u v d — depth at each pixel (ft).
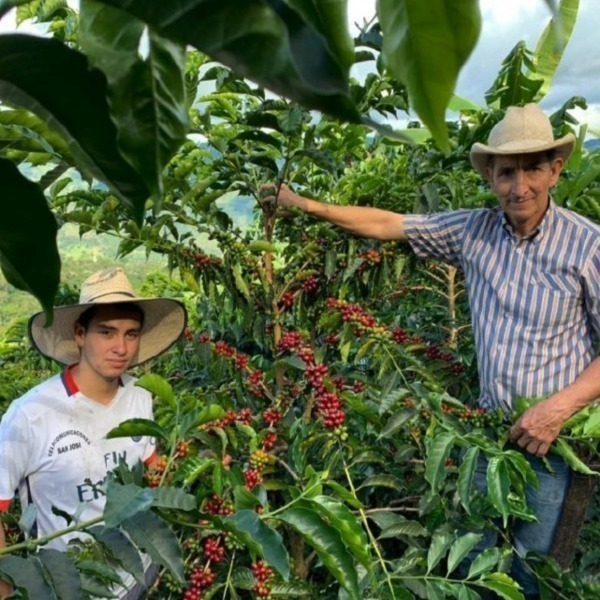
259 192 8.16
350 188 8.92
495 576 6.36
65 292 10.36
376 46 6.70
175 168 7.57
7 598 3.65
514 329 8.01
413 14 1.10
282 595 6.61
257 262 8.13
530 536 8.41
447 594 6.75
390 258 8.99
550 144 7.38
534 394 7.99
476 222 8.36
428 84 1.13
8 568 3.60
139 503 3.99
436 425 7.39
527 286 7.90
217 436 6.94
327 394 7.07
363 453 7.26
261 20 1.09
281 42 1.09
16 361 14.21
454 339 10.36
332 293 8.91
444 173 9.70
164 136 1.41
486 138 8.93
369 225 8.36
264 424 7.93
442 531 6.67
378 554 6.56
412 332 11.20
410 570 7.04
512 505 6.85
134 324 6.75
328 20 1.13
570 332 7.93
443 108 1.14
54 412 6.49
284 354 8.34
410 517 8.59
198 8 1.09
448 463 8.05
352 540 4.79
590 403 7.52
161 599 6.64
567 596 8.23
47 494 6.56
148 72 1.38
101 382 6.73
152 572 6.68
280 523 6.88
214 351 8.59
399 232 8.41
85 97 1.41
